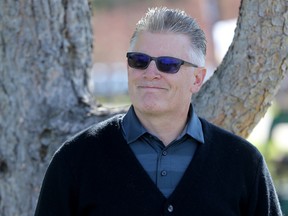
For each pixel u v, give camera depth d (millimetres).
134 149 8836
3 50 12562
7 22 12484
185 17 8898
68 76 12602
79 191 8719
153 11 8953
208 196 8664
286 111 37000
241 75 11391
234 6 54531
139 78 8703
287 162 28141
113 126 8961
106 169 8672
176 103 8773
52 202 8820
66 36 12602
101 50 72500
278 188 24219
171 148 8859
